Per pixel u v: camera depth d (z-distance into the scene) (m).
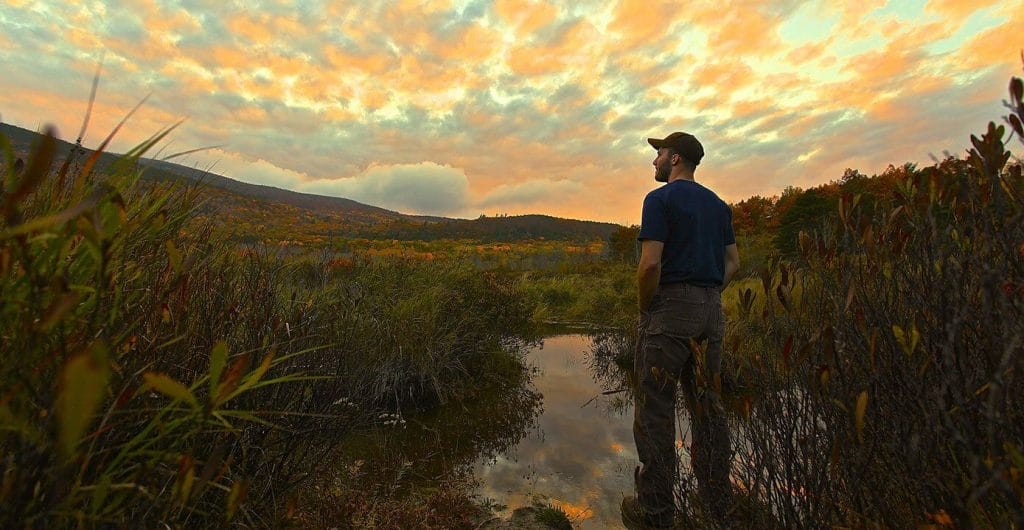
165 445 1.07
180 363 1.23
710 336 2.35
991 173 0.96
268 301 1.98
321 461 2.19
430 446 3.56
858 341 1.22
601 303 12.36
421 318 4.92
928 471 1.04
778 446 1.39
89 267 0.78
